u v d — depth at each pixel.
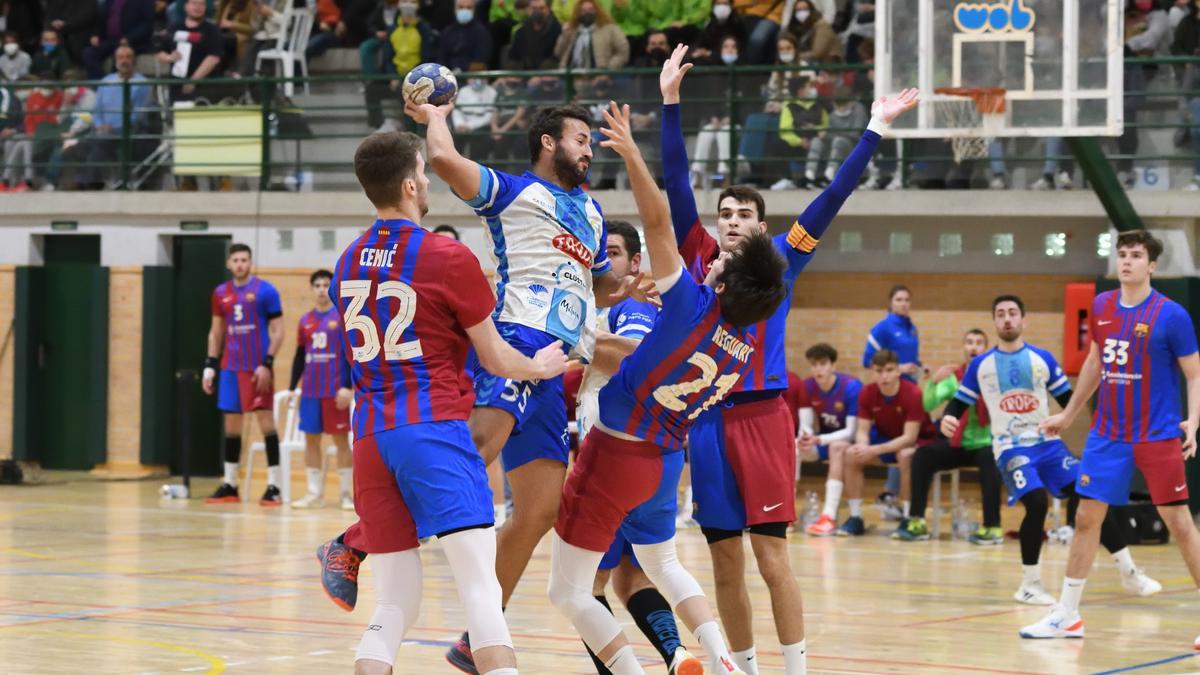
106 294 22.23
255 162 21.77
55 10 24.98
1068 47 13.97
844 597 11.51
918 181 19.36
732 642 7.24
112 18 24.89
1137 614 10.96
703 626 6.99
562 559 6.75
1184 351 9.77
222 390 19.03
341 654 8.55
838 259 19.95
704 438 7.16
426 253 5.93
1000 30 14.06
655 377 6.43
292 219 21.42
